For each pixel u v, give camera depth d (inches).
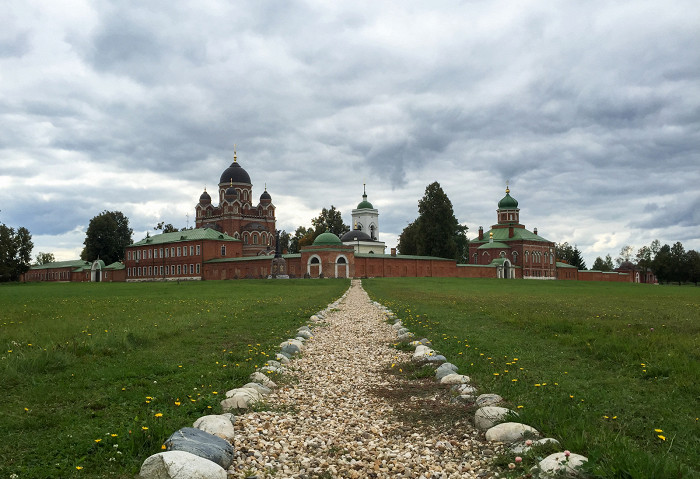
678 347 634.8
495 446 341.7
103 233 5782.5
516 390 455.2
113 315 1091.9
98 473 299.6
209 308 1268.5
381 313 1232.8
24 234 5191.9
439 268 4453.7
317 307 1349.7
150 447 325.1
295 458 335.3
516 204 5639.8
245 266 4333.2
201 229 5032.0
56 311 1211.2
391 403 458.3
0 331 820.6
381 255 4138.8
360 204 6092.5
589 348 634.8
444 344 720.3
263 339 774.5
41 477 294.4
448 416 409.7
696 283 5890.8
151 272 5177.2
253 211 5408.5
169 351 658.8
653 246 7426.2
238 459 327.0
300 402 461.7
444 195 4736.7
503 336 776.3
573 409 384.2
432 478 308.8
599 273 5895.7
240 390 453.4
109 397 444.1
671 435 343.0
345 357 674.2
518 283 3235.7
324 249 3922.2
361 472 317.4
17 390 464.8
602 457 291.3
